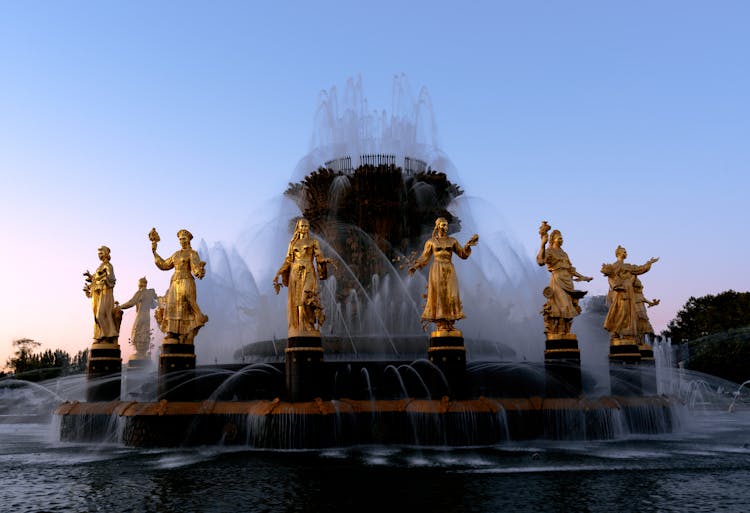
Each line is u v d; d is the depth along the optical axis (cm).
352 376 1867
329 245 2527
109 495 1157
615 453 1586
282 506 1043
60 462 1530
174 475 1328
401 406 1753
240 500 1092
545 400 1886
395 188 2562
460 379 1784
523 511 1005
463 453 1570
